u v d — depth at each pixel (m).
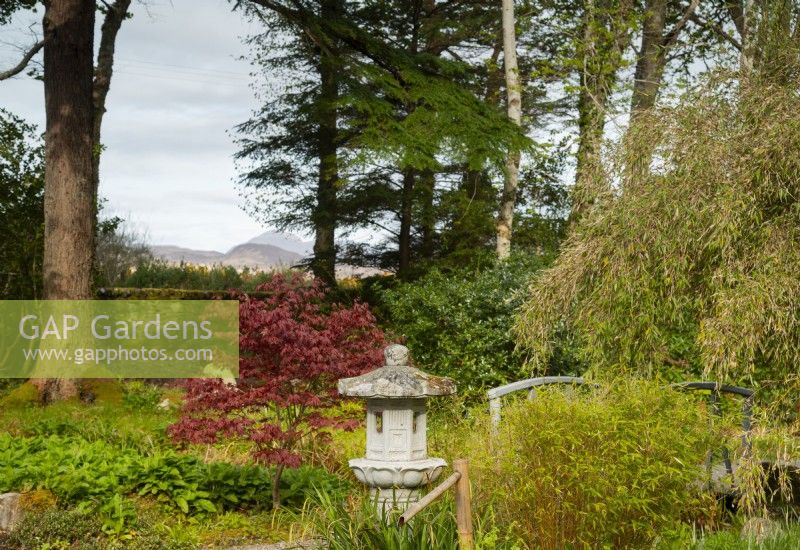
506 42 15.97
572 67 15.26
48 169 12.52
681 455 5.09
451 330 11.88
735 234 5.78
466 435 6.91
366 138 14.80
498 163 15.19
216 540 6.14
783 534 5.29
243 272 21.33
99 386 12.28
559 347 10.52
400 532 4.53
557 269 7.11
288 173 20.31
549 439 4.88
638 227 6.32
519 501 4.99
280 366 6.52
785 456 5.63
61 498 6.35
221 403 6.48
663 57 14.34
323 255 19.62
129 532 6.09
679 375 10.31
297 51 19.78
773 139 5.89
